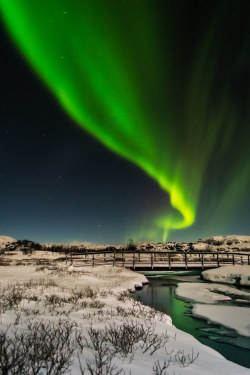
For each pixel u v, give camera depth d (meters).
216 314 11.65
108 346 4.10
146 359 3.65
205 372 3.33
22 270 25.27
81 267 32.09
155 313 8.75
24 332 4.47
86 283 17.19
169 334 5.84
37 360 2.84
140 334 4.92
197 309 12.69
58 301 8.98
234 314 11.60
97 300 10.13
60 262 38.34
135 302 10.96
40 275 20.89
